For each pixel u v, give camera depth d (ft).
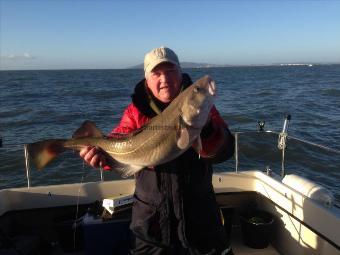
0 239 12.83
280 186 13.79
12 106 98.63
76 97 126.41
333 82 181.06
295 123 59.21
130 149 8.96
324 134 50.49
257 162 38.50
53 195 14.34
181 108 8.00
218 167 36.78
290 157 39.68
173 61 8.86
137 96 9.57
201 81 7.84
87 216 13.37
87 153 9.30
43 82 254.06
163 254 9.32
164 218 9.05
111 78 321.11
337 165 36.83
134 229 9.57
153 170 9.09
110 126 64.49
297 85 159.74
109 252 12.86
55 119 73.10
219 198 15.38
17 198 14.16
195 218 9.12
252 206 15.57
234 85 168.76
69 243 14.03
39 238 13.85
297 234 12.83
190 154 9.00
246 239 14.52
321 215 11.59
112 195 14.61
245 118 65.67
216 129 8.29
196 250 9.21
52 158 9.79
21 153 43.39
